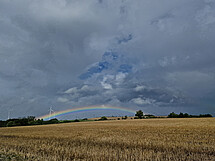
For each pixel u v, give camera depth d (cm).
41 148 1445
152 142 1631
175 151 1264
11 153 1286
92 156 1116
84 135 2417
